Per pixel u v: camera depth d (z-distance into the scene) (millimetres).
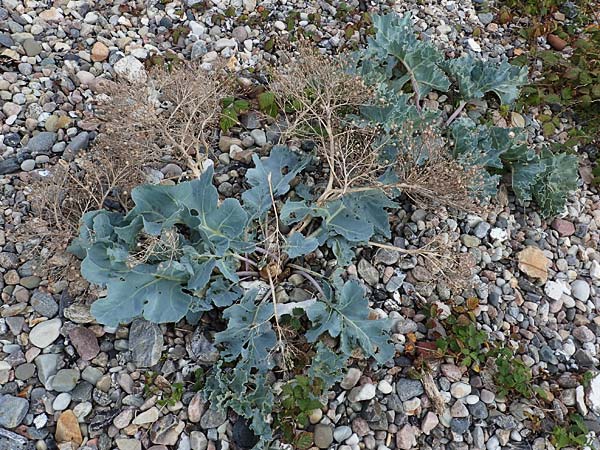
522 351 2164
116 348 1992
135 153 2156
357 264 2227
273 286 2018
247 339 1944
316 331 1986
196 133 2467
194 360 1981
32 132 2477
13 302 2061
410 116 2457
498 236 2418
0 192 2309
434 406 1991
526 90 2836
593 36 2982
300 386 1896
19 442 1815
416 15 3113
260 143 2498
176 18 2938
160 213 2012
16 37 2717
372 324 1998
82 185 2102
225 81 2557
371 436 1925
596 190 2705
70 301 2045
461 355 2076
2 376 1908
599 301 2369
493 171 2602
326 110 2240
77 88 2611
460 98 2732
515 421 2006
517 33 3166
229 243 1965
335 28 2988
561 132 2826
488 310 2229
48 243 2129
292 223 2201
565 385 2102
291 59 2586
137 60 2697
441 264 2148
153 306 1896
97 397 1906
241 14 2996
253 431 1858
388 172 2336
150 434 1864
